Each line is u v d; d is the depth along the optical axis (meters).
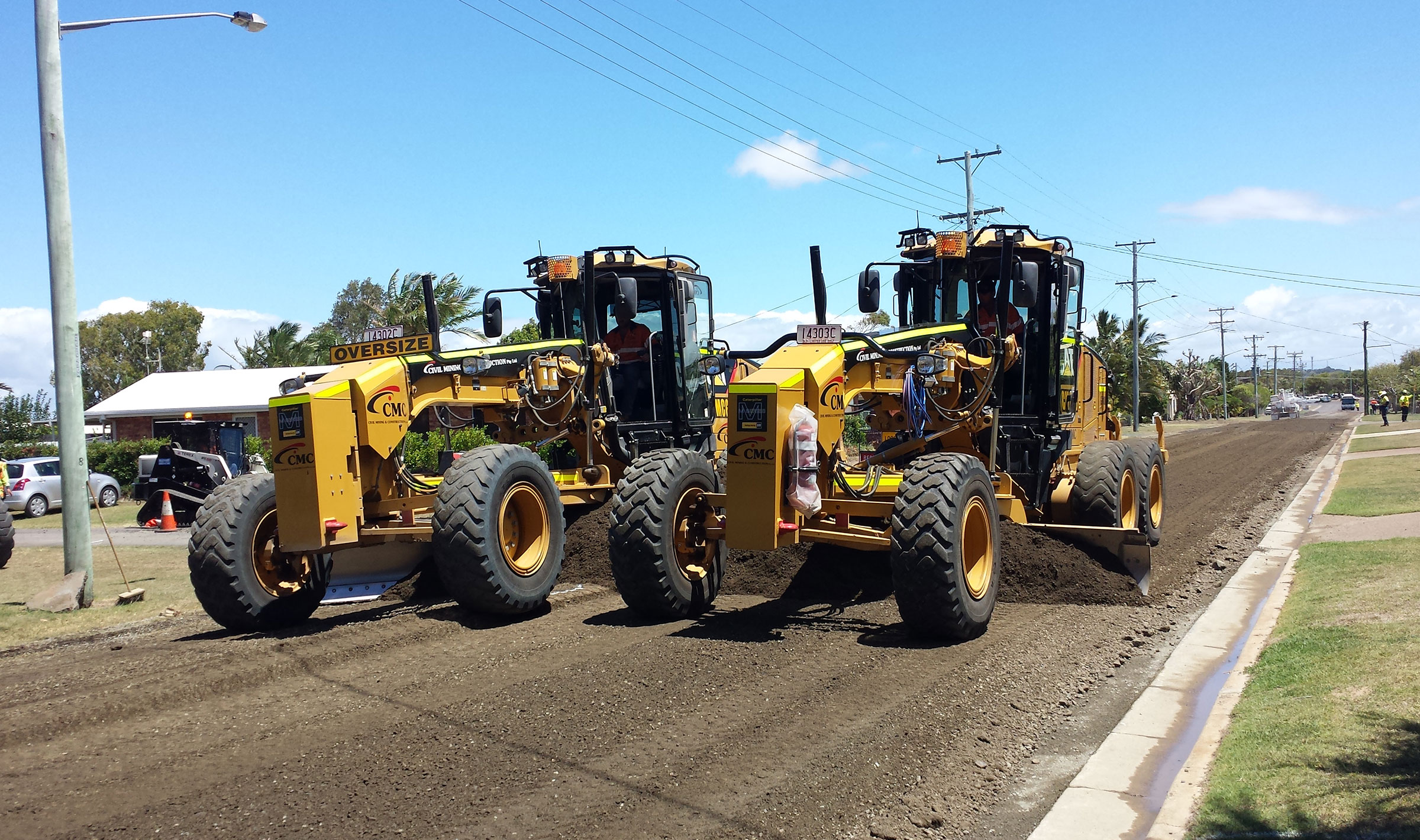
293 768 4.85
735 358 8.54
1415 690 5.43
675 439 11.18
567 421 10.23
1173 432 48.09
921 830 4.27
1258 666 6.54
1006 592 8.90
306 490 7.64
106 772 4.86
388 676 6.46
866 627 7.79
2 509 13.84
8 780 4.79
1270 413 83.75
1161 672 6.79
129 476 27.64
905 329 8.86
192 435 20.98
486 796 4.48
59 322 10.40
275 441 7.75
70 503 10.23
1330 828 3.96
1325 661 6.29
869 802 4.49
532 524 8.41
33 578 12.74
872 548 7.38
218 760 4.98
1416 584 8.14
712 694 5.96
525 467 8.29
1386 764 4.52
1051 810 4.53
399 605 9.05
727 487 7.31
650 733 5.30
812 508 7.31
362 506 8.27
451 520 7.73
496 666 6.63
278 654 7.06
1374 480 18.44
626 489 7.97
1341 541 11.55
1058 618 8.19
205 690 6.21
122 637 8.34
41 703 6.03
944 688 6.11
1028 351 9.88
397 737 5.26
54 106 10.73
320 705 5.86
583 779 4.68
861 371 8.16
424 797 4.47
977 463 7.58
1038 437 9.84
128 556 13.84
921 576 7.01
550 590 8.41
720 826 4.20
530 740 5.20
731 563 9.57
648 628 7.77
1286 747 4.93
